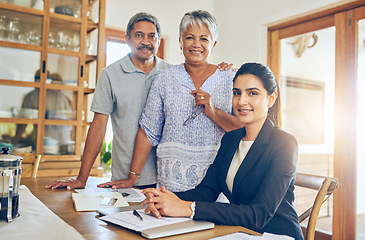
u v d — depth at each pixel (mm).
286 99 3164
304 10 2900
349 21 2666
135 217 956
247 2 3477
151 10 3480
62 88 2561
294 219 1072
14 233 817
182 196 1200
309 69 2965
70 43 2615
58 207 1104
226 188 1192
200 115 1491
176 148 1492
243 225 958
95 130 1688
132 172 1589
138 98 1688
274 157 1063
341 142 2711
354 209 2611
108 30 3316
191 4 3756
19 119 2402
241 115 1146
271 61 3295
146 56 1687
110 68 1710
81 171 1600
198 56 1469
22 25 2445
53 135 2533
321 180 1282
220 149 1261
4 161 911
